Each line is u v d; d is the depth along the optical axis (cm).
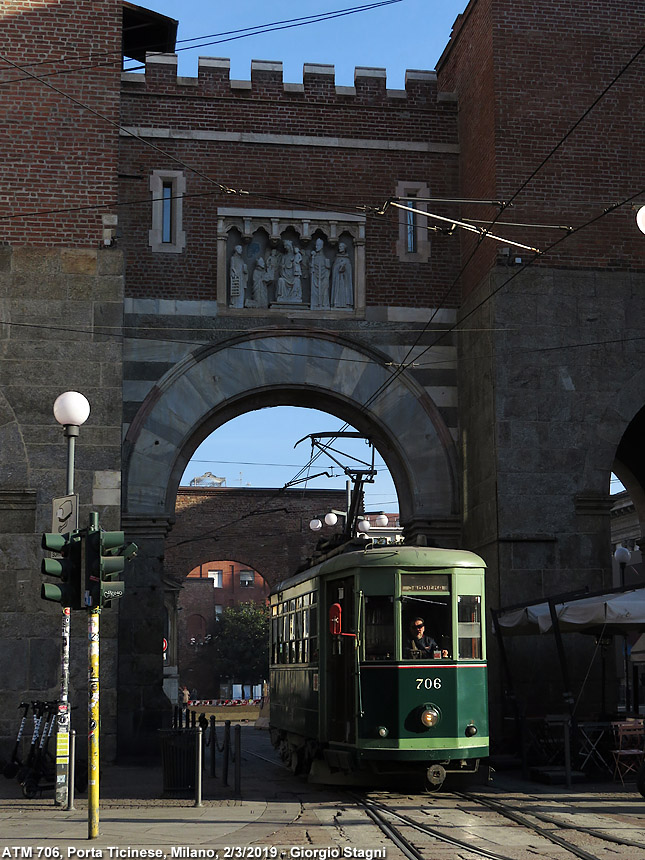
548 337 2262
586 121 2339
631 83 2370
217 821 1267
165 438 2381
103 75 2252
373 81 2564
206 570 8012
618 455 2845
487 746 1586
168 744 1573
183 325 2420
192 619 7781
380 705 1559
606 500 2222
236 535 5025
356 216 2506
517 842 1099
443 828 1201
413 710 1554
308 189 2502
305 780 1838
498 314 2255
